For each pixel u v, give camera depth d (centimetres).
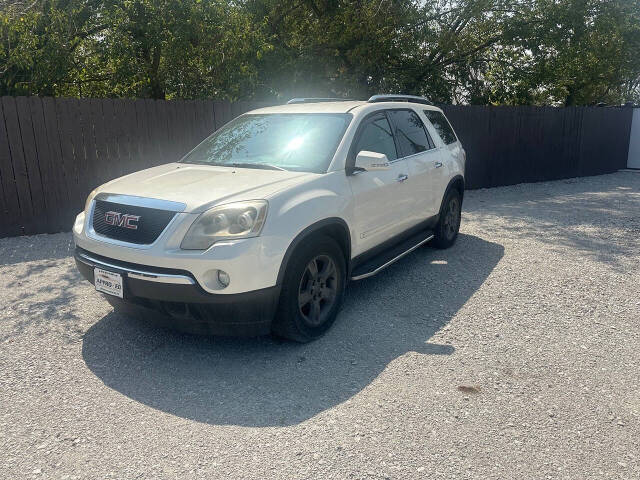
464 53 1811
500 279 582
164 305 375
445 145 682
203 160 507
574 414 330
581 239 771
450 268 620
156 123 874
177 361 397
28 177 774
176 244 365
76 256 420
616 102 3109
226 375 376
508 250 705
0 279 584
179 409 336
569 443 302
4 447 298
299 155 469
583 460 288
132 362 395
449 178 663
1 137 746
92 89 1545
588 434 310
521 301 517
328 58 1603
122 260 382
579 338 437
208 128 934
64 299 520
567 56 1725
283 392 354
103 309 493
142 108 857
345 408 335
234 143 516
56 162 793
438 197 641
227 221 366
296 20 1664
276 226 375
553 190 1327
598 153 1666
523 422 321
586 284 567
